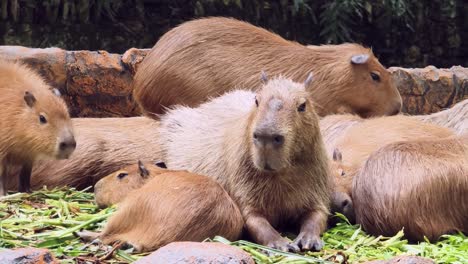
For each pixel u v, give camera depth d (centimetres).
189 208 754
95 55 1266
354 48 1242
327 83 1203
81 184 1054
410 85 1345
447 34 1927
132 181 893
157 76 1163
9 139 979
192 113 1008
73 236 797
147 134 1069
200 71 1159
